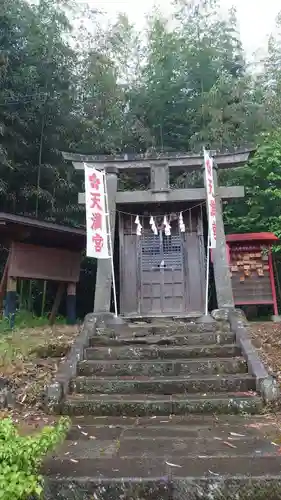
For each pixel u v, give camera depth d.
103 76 12.71
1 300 9.13
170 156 8.56
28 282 12.53
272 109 13.16
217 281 7.77
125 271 9.18
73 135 12.10
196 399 4.76
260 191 11.78
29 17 11.29
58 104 11.46
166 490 2.87
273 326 7.89
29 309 11.62
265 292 10.45
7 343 6.26
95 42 13.81
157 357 5.93
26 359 6.04
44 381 5.33
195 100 14.35
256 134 13.05
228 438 3.81
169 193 8.48
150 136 13.86
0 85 10.67
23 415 4.62
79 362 5.71
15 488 2.38
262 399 4.70
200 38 15.16
